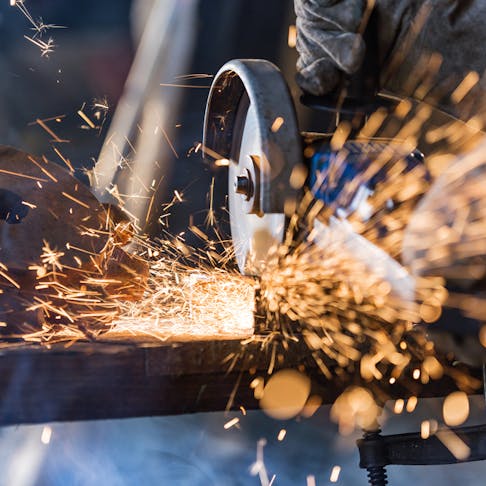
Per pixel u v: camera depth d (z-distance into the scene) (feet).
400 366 9.75
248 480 15.51
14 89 36.81
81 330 10.13
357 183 10.02
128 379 9.18
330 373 9.66
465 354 8.48
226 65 11.38
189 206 26.43
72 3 38.32
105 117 33.45
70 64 37.70
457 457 9.86
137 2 36.86
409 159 10.19
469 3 11.12
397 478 15.78
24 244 10.03
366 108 11.40
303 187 10.52
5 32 37.93
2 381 8.94
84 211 10.40
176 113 31.22
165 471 15.31
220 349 9.38
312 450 16.47
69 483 14.82
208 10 32.30
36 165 10.43
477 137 12.47
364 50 11.14
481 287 8.19
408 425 17.74
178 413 9.36
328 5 11.24
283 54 31.45
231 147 12.74
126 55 37.63
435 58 11.49
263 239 11.54
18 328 9.91
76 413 9.08
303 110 24.14
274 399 9.57
